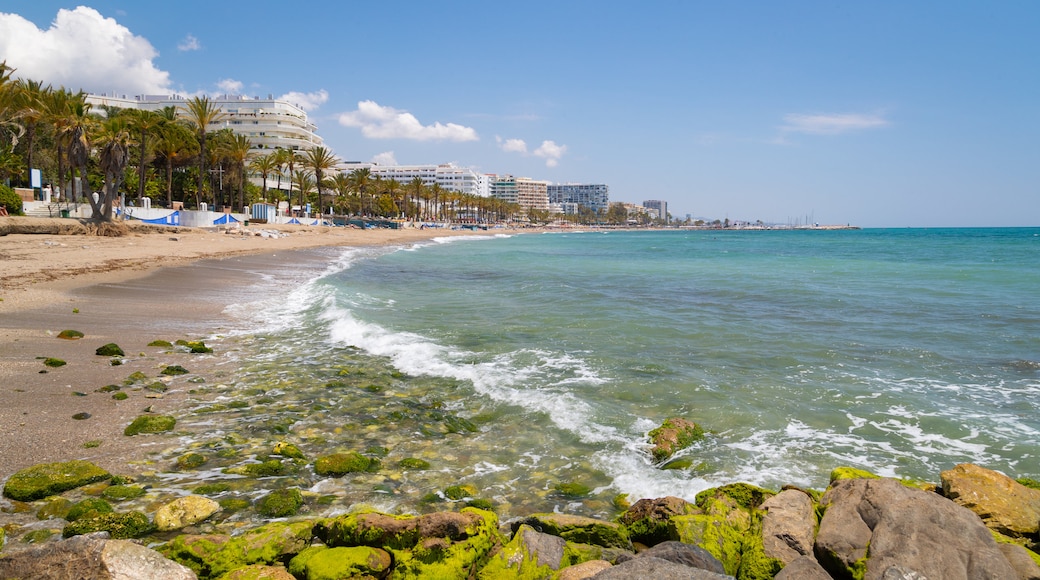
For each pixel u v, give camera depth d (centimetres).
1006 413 845
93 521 470
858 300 2008
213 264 2753
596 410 842
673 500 517
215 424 745
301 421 776
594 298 2062
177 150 5784
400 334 1352
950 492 524
